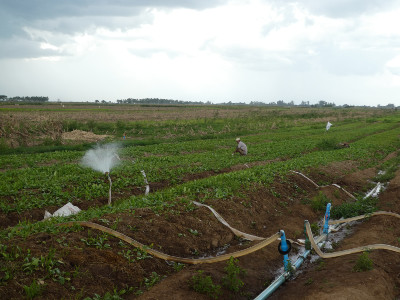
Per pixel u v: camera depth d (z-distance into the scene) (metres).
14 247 6.00
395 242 8.88
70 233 7.07
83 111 77.19
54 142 28.62
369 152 24.95
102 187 12.59
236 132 40.19
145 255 7.02
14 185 11.85
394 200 12.75
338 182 15.68
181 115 72.94
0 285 5.06
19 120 30.70
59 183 12.55
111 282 6.08
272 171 15.12
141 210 8.94
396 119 68.75
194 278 6.29
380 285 6.30
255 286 7.03
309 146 27.95
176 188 11.84
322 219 11.61
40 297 5.12
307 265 8.06
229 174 14.04
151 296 5.86
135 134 38.78
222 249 8.55
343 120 66.38
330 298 5.90
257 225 10.18
